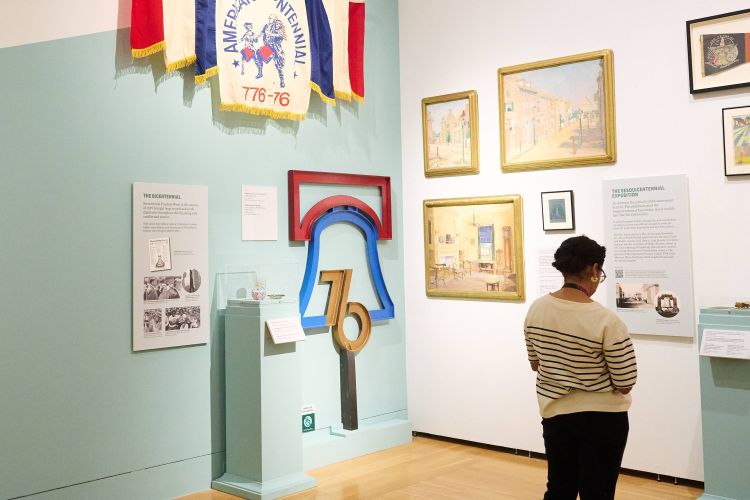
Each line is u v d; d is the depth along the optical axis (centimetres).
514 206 618
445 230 668
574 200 584
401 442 664
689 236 523
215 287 552
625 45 557
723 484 465
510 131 622
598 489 336
